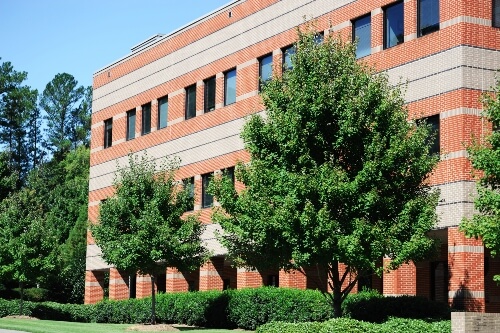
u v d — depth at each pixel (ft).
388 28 91.91
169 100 129.29
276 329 66.90
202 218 118.42
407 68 88.07
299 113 67.77
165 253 92.12
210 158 117.91
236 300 98.17
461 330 62.13
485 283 88.07
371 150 65.98
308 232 64.44
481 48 83.10
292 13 105.19
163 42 132.36
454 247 79.97
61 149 295.07
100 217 96.22
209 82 121.19
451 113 82.07
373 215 67.00
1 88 284.61
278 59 100.83
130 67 141.18
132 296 144.05
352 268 68.64
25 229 125.70
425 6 87.76
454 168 80.94
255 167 68.95
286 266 71.97
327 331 62.08
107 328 94.99
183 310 108.88
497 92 68.74
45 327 92.17
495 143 63.00
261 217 66.33
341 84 67.87
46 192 248.73
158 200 93.50
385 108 66.95
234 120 113.70
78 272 190.19
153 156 131.34
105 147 146.82
